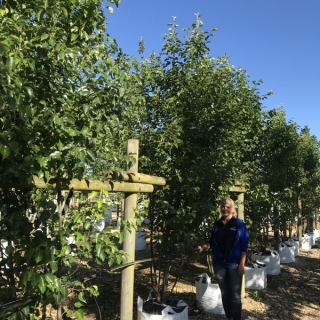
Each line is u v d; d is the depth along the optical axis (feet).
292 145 24.66
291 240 31.50
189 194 14.79
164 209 14.66
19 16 7.30
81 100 8.34
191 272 23.93
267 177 24.39
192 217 14.43
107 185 10.23
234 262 15.06
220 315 16.65
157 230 15.11
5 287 7.83
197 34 14.90
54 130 7.48
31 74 7.55
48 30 7.53
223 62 16.67
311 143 33.63
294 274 25.11
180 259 15.20
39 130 7.59
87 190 9.50
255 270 21.26
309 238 35.88
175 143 13.61
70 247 8.44
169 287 20.49
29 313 8.10
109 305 17.25
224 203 15.46
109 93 8.56
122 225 10.82
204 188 15.37
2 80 5.68
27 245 7.76
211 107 14.84
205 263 26.20
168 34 15.16
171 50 15.08
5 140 6.42
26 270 7.66
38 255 7.43
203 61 15.24
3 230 7.89
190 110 14.75
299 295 20.26
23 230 7.75
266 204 23.67
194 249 15.89
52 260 7.86
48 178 7.63
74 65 8.87
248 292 20.61
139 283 21.22
